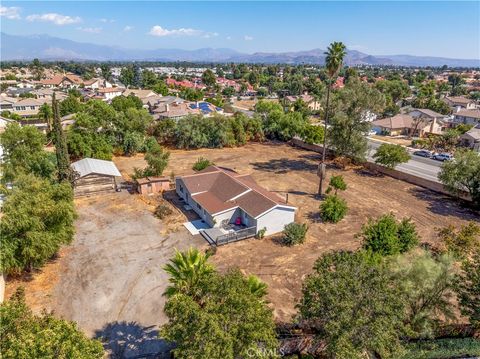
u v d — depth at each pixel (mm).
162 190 38844
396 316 13312
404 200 37781
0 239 20047
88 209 33656
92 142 49250
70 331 11867
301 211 34281
